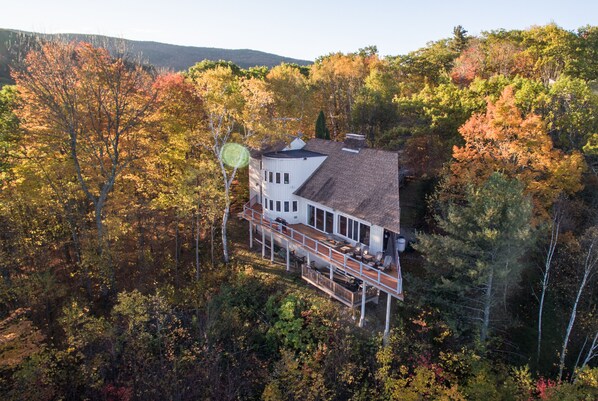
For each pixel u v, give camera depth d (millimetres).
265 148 32250
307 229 28922
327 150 31531
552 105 30312
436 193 28438
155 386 19203
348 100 55875
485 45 61344
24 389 17109
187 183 28141
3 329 17969
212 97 28750
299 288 25609
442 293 22344
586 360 20109
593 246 22609
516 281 22984
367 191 25406
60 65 25297
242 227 36125
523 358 22094
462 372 19328
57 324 23141
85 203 30344
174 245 32656
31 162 25766
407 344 20953
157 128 29578
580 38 53062
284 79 52875
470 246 20438
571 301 25328
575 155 24875
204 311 25000
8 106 32375
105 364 19594
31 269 24906
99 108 26484
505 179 21688
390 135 35812
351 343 21156
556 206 26797
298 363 20562
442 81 45562
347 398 19359
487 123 26875
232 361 21500
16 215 25406
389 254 24172
